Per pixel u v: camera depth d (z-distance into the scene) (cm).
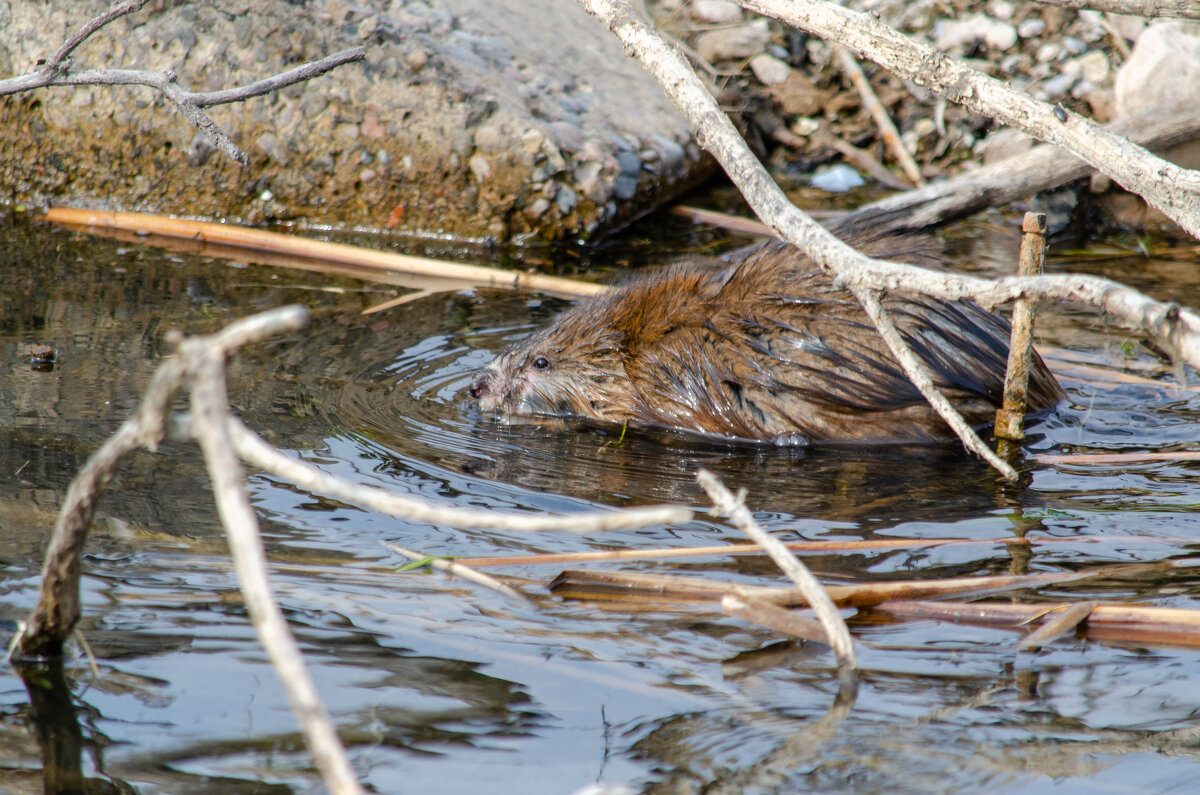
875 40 743
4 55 1448
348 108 1413
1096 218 1453
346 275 1223
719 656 542
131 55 1425
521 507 718
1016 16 1684
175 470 737
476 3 1620
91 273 1172
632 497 741
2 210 1424
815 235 644
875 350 834
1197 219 654
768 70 1734
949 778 445
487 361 996
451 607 585
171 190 1436
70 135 1437
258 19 1423
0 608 554
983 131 1642
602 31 1719
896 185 1606
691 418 890
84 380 875
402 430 841
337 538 662
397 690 504
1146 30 1505
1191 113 1349
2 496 679
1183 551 653
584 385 928
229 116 1416
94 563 609
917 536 679
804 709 495
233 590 589
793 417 852
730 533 686
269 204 1438
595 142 1444
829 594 586
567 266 1308
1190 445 829
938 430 843
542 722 484
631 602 597
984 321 881
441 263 1237
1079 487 754
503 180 1397
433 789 436
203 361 348
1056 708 496
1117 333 1078
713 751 463
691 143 1554
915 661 536
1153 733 475
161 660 521
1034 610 571
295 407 864
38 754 454
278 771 445
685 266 981
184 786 435
